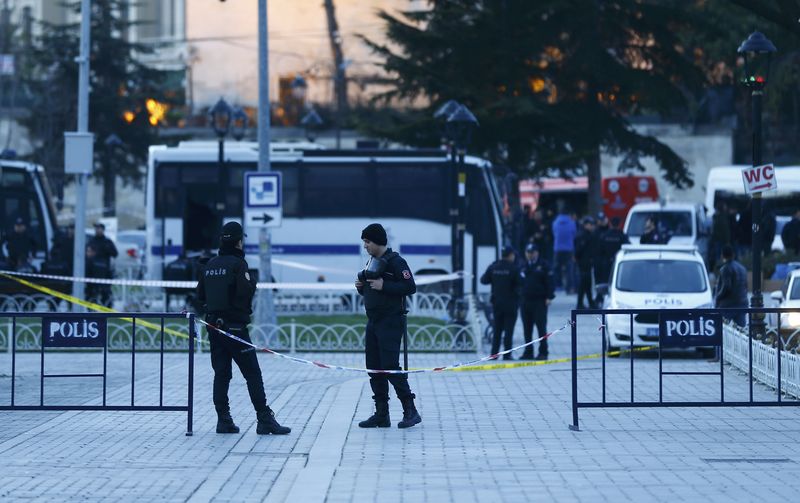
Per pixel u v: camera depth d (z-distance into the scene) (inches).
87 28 2920.8
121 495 1098.7
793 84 5797.2
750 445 1363.2
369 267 1482.5
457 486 1135.6
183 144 3818.9
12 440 1398.9
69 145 2908.5
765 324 1969.7
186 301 3280.0
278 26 6786.4
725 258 2343.8
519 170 4616.1
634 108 4874.5
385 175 3752.5
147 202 3791.8
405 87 4648.1
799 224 3622.0
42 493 1103.6
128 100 6387.8
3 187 3762.3
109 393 1812.3
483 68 4638.3
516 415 1603.1
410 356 2492.6
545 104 4542.3
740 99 6353.3
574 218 4269.2
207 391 1855.3
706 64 5989.2
